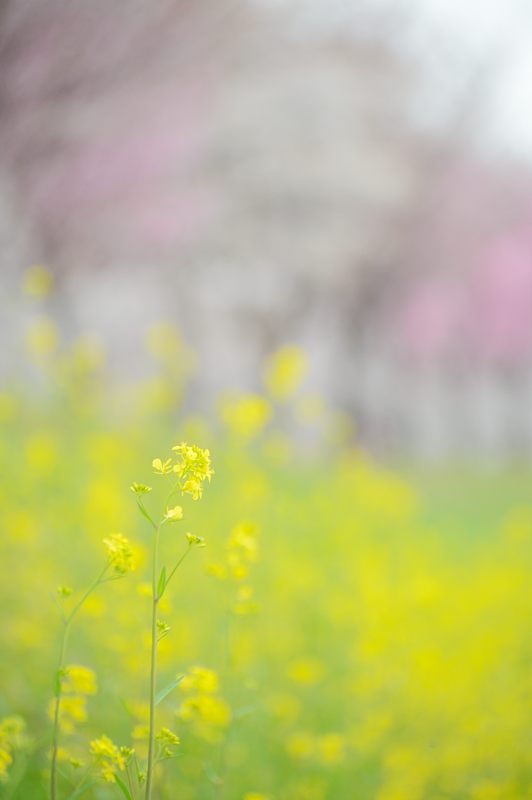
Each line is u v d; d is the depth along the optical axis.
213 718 2.74
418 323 21.44
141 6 7.73
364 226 18.73
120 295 17.41
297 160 17.09
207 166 15.50
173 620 4.14
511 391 25.86
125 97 8.55
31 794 2.89
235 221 17.05
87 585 4.38
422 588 5.63
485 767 4.07
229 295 18.14
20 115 7.68
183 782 3.29
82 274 14.01
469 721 4.35
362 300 19.75
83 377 6.57
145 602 3.95
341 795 3.75
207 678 2.59
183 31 8.54
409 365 23.39
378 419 20.42
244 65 11.05
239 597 3.05
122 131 11.69
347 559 6.27
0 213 11.67
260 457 6.77
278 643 4.70
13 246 11.91
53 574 4.48
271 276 18.33
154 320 17.55
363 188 18.20
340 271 18.89
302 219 18.02
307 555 5.91
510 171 19.86
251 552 2.96
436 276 20.20
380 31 12.01
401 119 17.66
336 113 16.80
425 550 7.66
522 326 22.14
